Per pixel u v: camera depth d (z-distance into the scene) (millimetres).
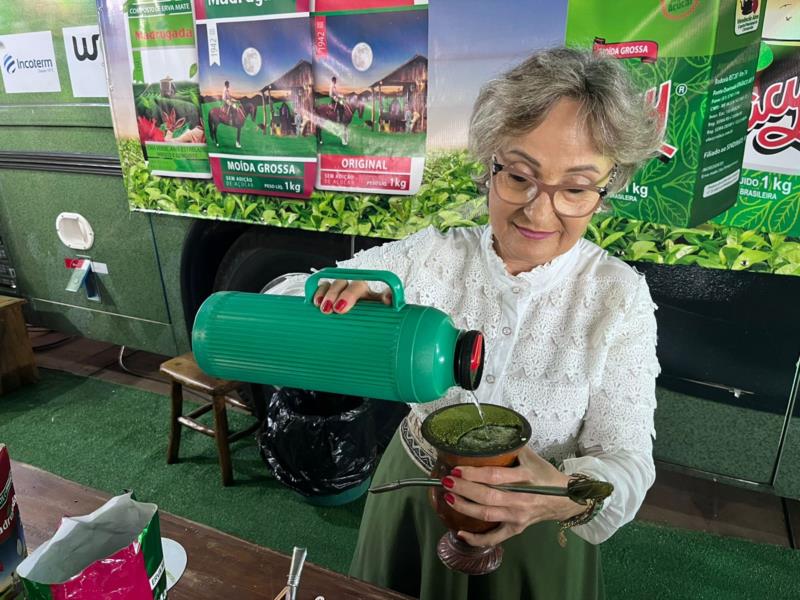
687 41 1529
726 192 1635
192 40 2283
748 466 1964
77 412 3148
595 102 808
